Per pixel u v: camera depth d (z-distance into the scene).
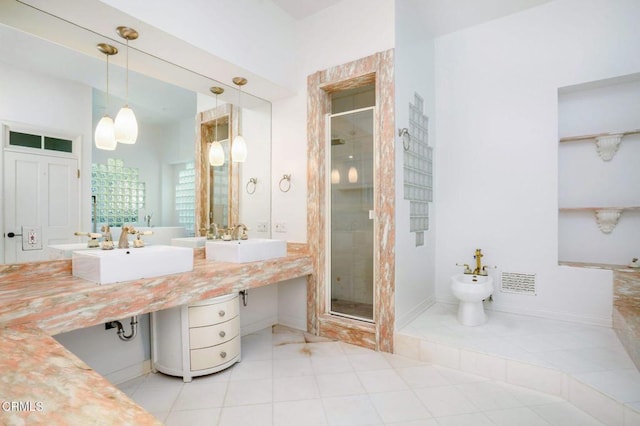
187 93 2.64
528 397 1.96
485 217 3.24
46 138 1.89
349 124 2.97
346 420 1.76
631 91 2.79
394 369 2.32
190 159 2.65
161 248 2.18
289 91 3.02
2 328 1.29
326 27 2.91
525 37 3.04
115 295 1.66
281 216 3.22
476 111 3.28
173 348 2.21
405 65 2.74
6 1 1.67
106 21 1.86
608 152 2.82
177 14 2.05
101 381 0.78
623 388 1.75
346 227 3.01
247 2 2.56
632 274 2.61
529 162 3.04
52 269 1.90
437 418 1.77
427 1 2.86
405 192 2.77
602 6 2.74
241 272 2.31
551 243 2.94
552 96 2.94
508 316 3.00
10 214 1.76
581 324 2.78
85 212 2.04
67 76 1.99
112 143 2.16
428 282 3.32
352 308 2.99
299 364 2.40
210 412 1.83
